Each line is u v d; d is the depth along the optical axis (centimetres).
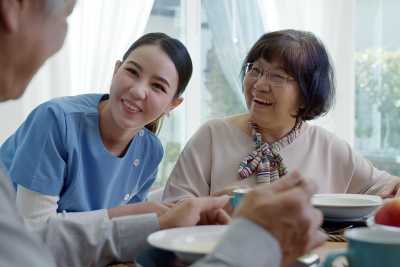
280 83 154
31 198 126
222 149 163
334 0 318
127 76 134
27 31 53
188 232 83
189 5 318
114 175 144
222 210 98
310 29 320
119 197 149
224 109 332
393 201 93
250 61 160
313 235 59
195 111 322
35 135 131
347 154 168
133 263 89
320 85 158
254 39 328
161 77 134
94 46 284
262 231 56
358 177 166
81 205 138
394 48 332
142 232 89
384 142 336
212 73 331
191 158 163
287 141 163
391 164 336
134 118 135
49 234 85
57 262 85
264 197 59
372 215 109
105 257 88
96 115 140
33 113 141
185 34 319
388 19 330
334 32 319
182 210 93
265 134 164
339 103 317
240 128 167
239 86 329
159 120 154
